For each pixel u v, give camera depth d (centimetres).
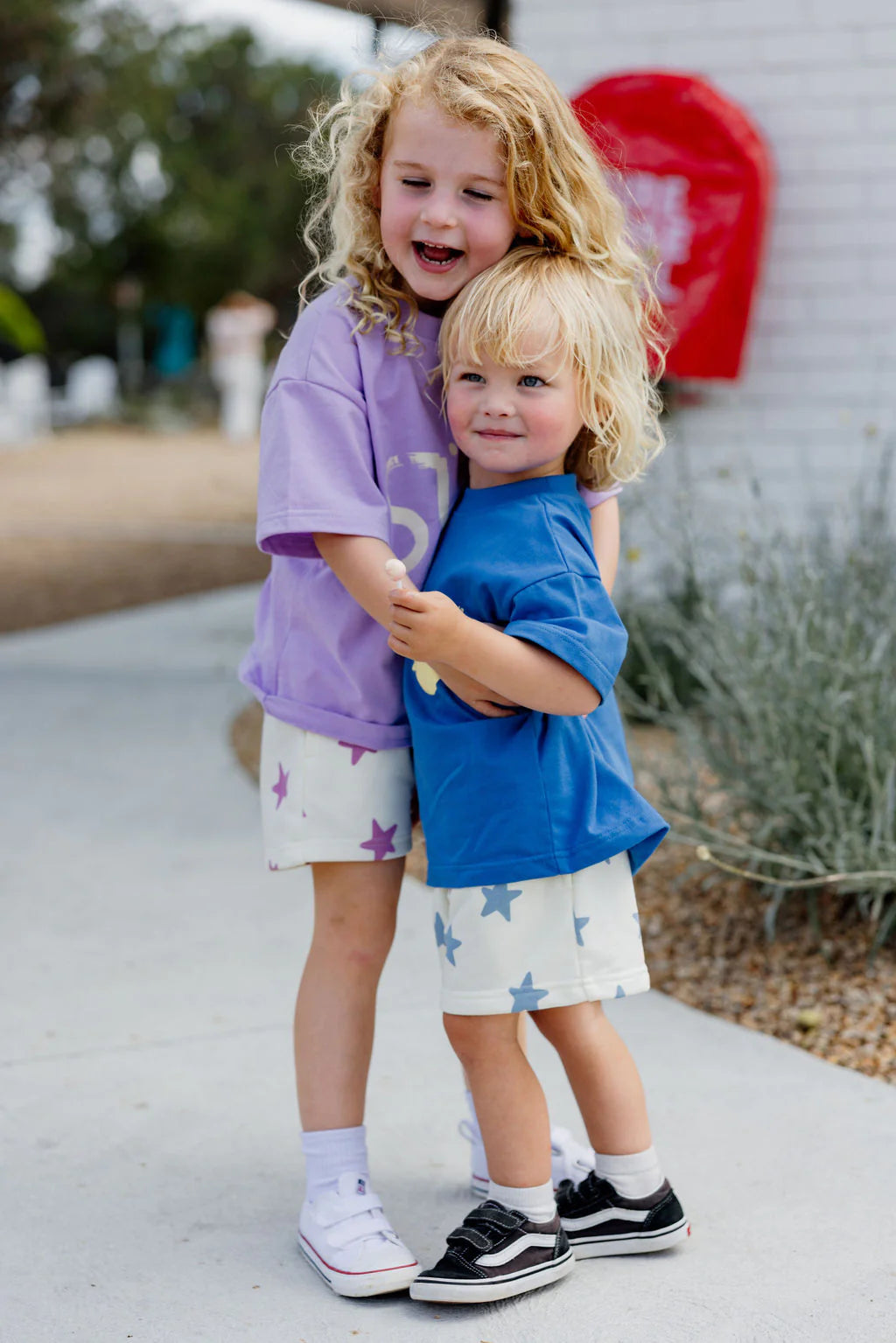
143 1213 203
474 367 172
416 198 174
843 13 497
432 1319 175
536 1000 173
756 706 312
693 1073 249
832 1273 184
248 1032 266
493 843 173
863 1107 235
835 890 309
